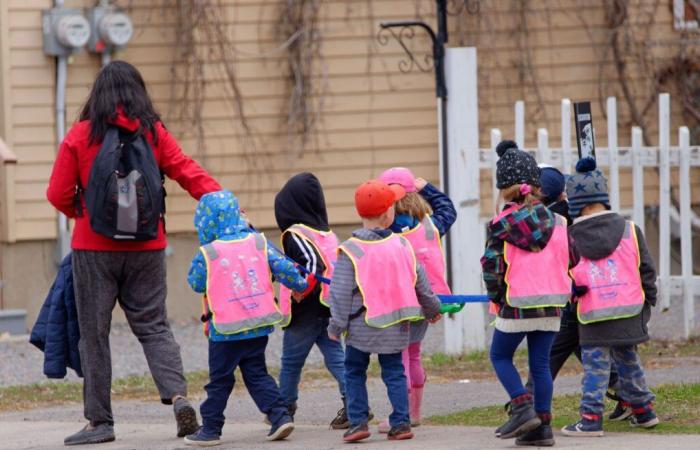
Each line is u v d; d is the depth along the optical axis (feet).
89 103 71.15
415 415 75.05
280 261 70.38
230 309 68.95
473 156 107.04
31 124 134.00
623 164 109.60
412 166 142.51
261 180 140.15
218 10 138.41
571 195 71.15
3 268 134.10
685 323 110.83
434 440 68.18
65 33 131.85
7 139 132.87
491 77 143.74
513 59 144.15
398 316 67.51
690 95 147.54
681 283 110.32
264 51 139.85
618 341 68.64
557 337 74.23
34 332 74.28
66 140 70.23
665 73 146.92
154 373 71.97
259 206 140.15
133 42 137.49
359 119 141.49
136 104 70.95
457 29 142.82
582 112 81.15
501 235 65.72
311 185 76.28
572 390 87.20
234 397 93.50
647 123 146.72
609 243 69.21
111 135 69.82
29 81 133.69
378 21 141.38
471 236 106.93
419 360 75.00
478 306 108.88
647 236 144.66
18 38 133.08
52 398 96.58
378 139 141.90
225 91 139.13
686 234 110.01
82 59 135.85
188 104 138.10
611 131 109.40
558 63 145.18
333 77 140.97
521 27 143.95
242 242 70.23
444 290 74.69
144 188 69.77
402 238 69.41
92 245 70.79
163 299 73.20
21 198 133.90
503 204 67.67
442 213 78.48
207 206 70.69
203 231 71.05
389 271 67.62
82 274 71.31
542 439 64.49
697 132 147.95
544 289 65.05
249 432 75.41
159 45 137.90
